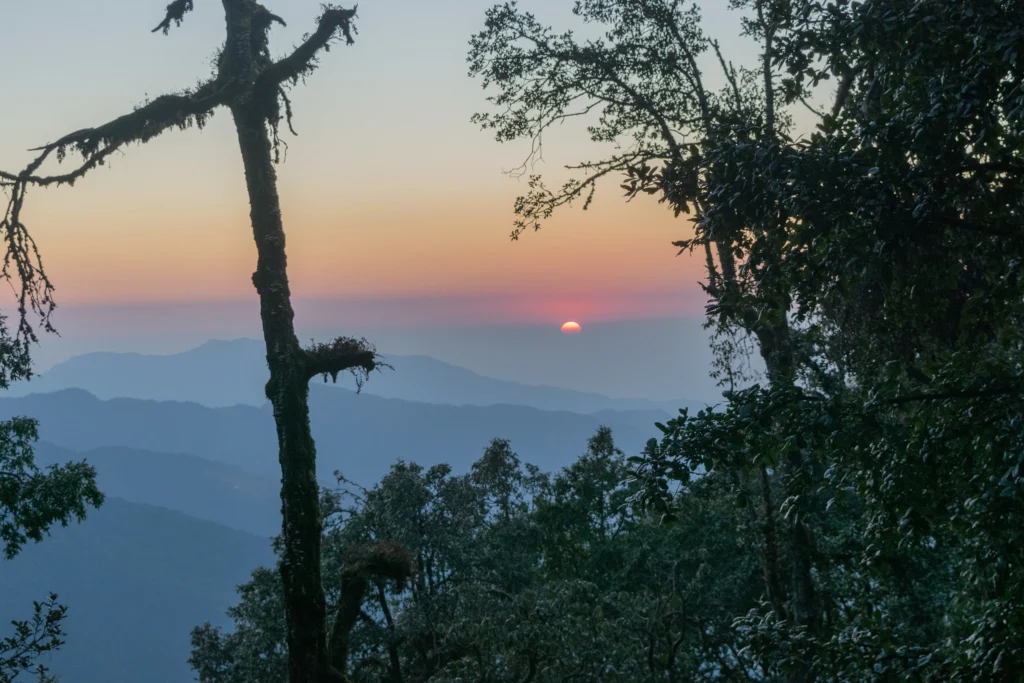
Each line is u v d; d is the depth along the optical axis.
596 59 17.94
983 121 6.62
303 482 17.52
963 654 7.70
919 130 6.87
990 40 6.20
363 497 25.19
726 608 24.97
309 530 17.31
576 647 18.72
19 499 15.47
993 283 8.25
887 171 7.06
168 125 19.08
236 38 19.16
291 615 16.98
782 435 7.68
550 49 17.98
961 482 7.45
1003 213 7.45
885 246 7.14
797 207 7.32
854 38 7.31
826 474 7.68
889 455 7.42
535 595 19.75
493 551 23.61
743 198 7.86
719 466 7.82
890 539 7.64
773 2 8.22
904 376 10.38
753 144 7.74
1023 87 6.26
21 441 15.79
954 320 10.23
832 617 19.84
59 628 10.43
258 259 18.64
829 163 7.23
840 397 7.61
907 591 18.34
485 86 18.22
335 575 23.67
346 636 18.00
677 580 25.50
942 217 7.25
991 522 6.99
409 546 22.95
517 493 25.28
